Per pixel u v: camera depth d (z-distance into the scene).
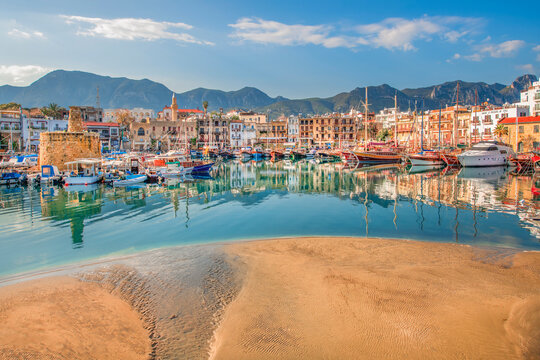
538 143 81.25
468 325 9.15
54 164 52.47
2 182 45.81
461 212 25.08
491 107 125.38
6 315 10.46
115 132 127.56
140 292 12.00
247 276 13.02
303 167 77.44
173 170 58.09
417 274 12.61
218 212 26.52
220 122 147.12
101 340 9.16
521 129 84.00
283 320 9.74
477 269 13.14
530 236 18.64
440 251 15.55
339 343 8.61
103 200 33.06
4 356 8.50
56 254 16.73
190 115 176.25
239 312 10.26
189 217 24.86
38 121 99.25
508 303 10.29
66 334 9.43
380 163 83.25
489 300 10.49
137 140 133.00
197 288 12.19
